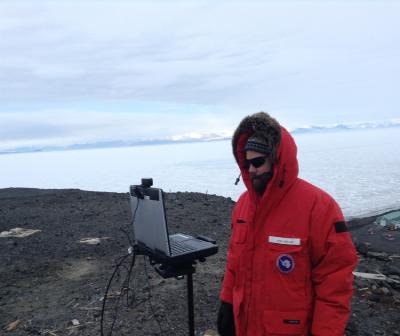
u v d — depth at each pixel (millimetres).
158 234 2645
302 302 2002
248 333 2115
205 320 4254
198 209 11375
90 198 14312
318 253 1998
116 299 4863
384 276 5695
